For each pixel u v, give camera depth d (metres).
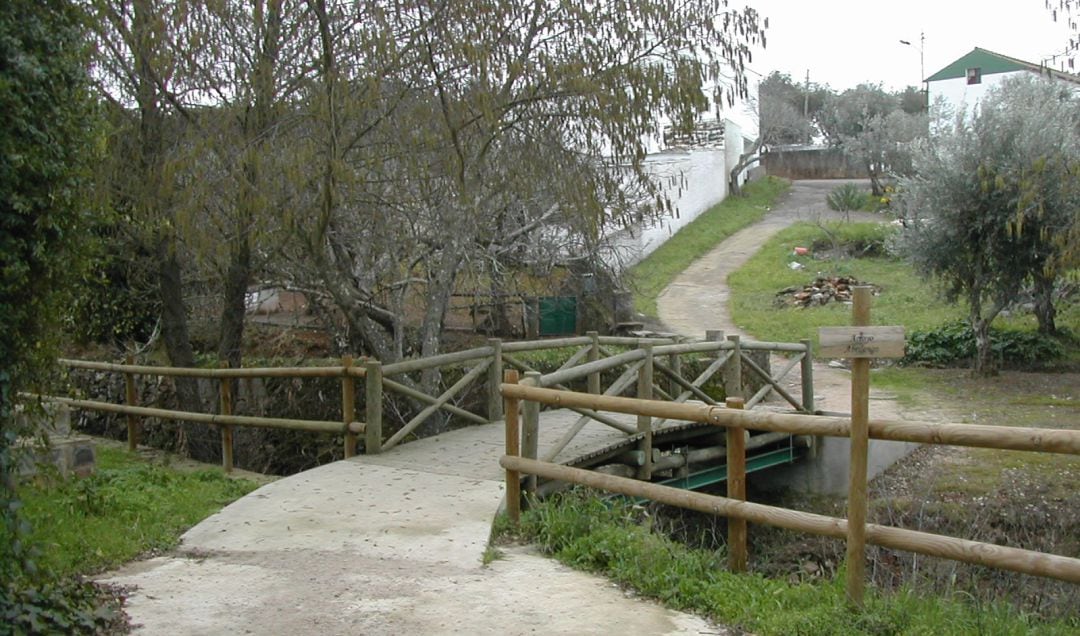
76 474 7.37
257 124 9.46
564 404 6.26
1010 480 10.66
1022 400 14.66
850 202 35.25
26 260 4.49
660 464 9.81
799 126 48.47
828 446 11.99
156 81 9.47
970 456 11.61
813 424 5.02
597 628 4.68
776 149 46.56
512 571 5.58
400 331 11.99
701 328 21.27
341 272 11.20
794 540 9.68
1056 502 9.96
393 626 4.65
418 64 9.29
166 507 6.92
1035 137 15.82
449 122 9.16
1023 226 15.82
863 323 4.68
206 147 9.01
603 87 9.36
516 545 6.23
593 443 9.07
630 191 12.39
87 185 5.48
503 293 14.63
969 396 15.09
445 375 12.52
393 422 12.13
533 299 16.47
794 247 29.50
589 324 18.52
